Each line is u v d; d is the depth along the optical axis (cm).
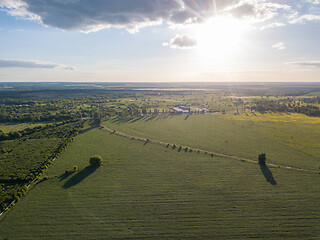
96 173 9469
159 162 10631
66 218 6512
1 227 6138
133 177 9094
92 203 7262
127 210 6894
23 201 7344
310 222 6253
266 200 7325
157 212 6781
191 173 9419
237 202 7244
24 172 9356
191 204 7175
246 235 5794
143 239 5725
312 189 7975
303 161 10556
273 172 9381
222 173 9369
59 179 8912
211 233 5891
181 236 5803
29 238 5753
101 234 5888
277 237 5709
